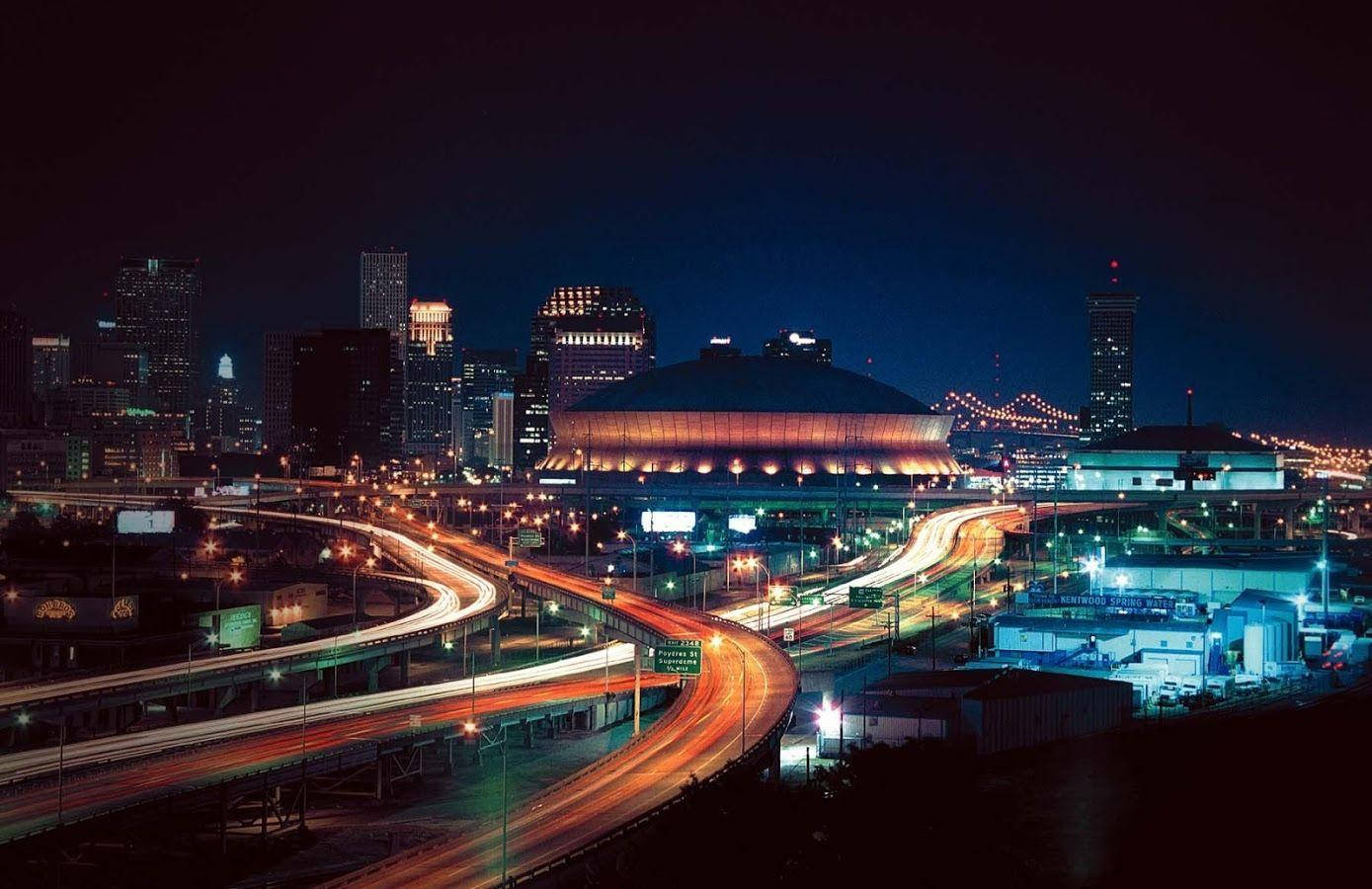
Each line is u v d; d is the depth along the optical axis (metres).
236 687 191.88
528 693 183.12
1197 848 126.50
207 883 126.19
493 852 108.06
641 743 141.88
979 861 117.88
